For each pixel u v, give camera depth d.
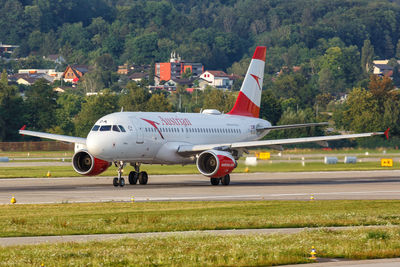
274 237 76.50
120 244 72.06
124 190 150.25
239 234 80.00
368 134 163.12
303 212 104.69
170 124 174.50
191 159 176.88
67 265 61.03
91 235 81.00
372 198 131.88
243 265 61.94
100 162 161.12
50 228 85.44
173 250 68.06
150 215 100.06
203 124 189.00
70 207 112.12
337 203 119.38
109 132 156.25
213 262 62.81
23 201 123.94
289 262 62.97
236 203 119.44
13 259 63.12
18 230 83.81
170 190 150.50
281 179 194.75
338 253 66.75
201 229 85.69
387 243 72.38
